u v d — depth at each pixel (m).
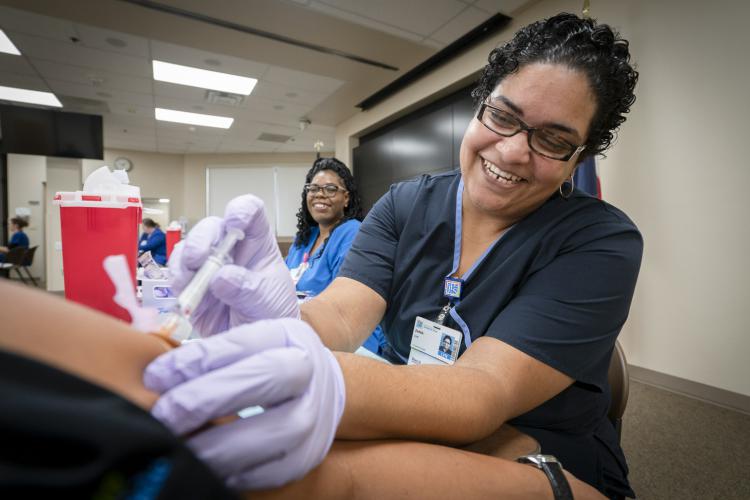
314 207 1.94
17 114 5.32
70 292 0.55
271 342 0.29
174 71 4.30
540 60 0.54
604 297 0.55
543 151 0.57
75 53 3.87
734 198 2.02
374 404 0.37
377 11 3.10
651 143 2.33
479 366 0.49
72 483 0.11
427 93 4.24
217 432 0.25
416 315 0.76
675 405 1.98
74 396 0.13
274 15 3.19
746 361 1.99
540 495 0.38
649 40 2.35
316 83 4.55
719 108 2.07
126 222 0.58
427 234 0.78
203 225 0.41
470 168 0.67
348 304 0.71
